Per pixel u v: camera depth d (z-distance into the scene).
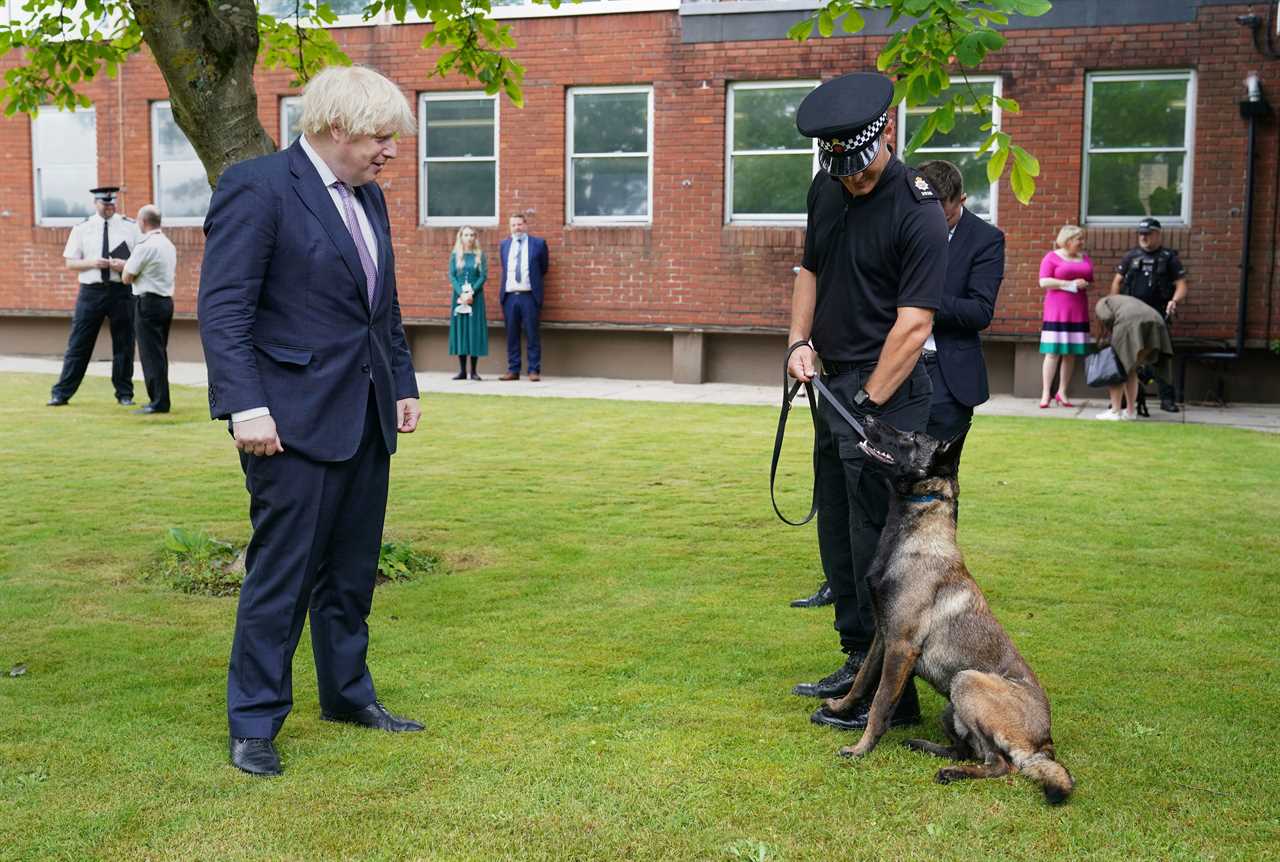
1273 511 7.57
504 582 5.90
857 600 4.20
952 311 5.31
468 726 4.04
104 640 4.94
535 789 3.53
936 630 3.78
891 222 4.01
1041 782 3.45
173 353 17.84
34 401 12.70
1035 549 6.57
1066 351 13.00
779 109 15.16
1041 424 11.50
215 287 3.64
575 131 15.93
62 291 18.12
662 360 15.97
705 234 15.41
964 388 5.38
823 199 4.24
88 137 17.92
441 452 9.76
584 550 6.55
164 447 9.81
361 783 3.57
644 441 10.38
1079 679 4.52
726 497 8.00
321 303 3.78
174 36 5.70
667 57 15.33
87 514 7.31
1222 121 13.43
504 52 15.82
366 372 3.88
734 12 14.99
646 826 3.30
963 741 3.75
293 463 3.73
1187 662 4.72
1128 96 13.84
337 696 4.05
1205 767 3.71
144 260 11.45
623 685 4.46
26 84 7.58
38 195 18.19
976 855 3.14
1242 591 5.77
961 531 7.01
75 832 3.24
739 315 15.37
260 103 16.78
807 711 4.21
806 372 4.21
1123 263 13.20
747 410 12.52
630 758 3.76
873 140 3.92
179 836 3.22
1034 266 14.08
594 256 15.83
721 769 3.68
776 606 5.52
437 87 16.22
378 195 4.05
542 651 4.85
